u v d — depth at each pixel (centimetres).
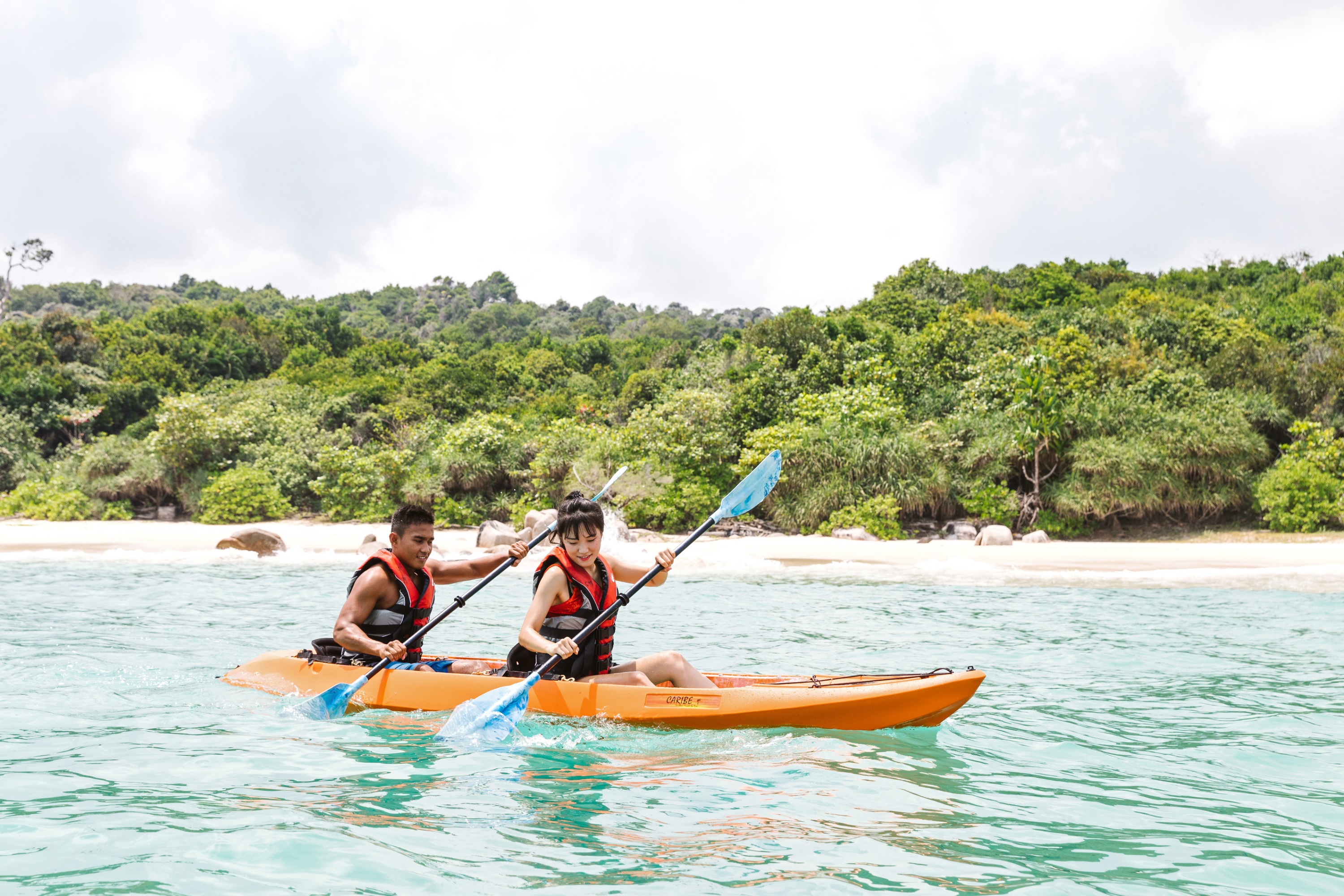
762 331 2852
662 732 425
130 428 3069
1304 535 1875
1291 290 4828
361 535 1966
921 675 440
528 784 345
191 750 390
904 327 3756
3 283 4994
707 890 246
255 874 253
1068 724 453
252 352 5053
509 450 2344
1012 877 259
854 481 1992
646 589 1107
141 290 13125
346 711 459
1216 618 856
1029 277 5250
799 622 820
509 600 993
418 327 13512
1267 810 322
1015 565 1411
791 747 403
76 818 300
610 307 14725
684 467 2116
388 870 257
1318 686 548
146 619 812
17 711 464
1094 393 2272
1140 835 295
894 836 292
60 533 1988
